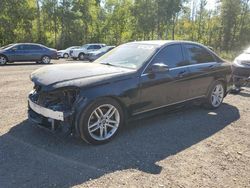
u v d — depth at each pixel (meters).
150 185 3.51
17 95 7.95
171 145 4.69
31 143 4.59
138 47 5.75
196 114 6.42
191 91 6.09
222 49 56.84
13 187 3.40
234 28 58.50
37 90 4.73
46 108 4.47
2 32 39.88
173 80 5.58
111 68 5.11
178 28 63.47
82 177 3.64
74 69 4.97
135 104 4.99
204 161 4.18
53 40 49.22
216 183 3.61
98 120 4.59
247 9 59.25
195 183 3.59
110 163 4.02
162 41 5.91
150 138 4.94
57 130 4.51
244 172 3.92
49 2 47.38
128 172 3.80
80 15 48.53
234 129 5.54
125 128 5.37
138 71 5.03
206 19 63.28
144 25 49.31
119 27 54.72
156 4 48.59
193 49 6.28
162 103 5.48
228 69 7.01
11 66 18.11
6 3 38.19
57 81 4.43
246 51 10.15
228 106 7.27
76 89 4.37
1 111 6.25
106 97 4.57
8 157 4.11
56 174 3.70
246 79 8.87
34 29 47.72
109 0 53.97
